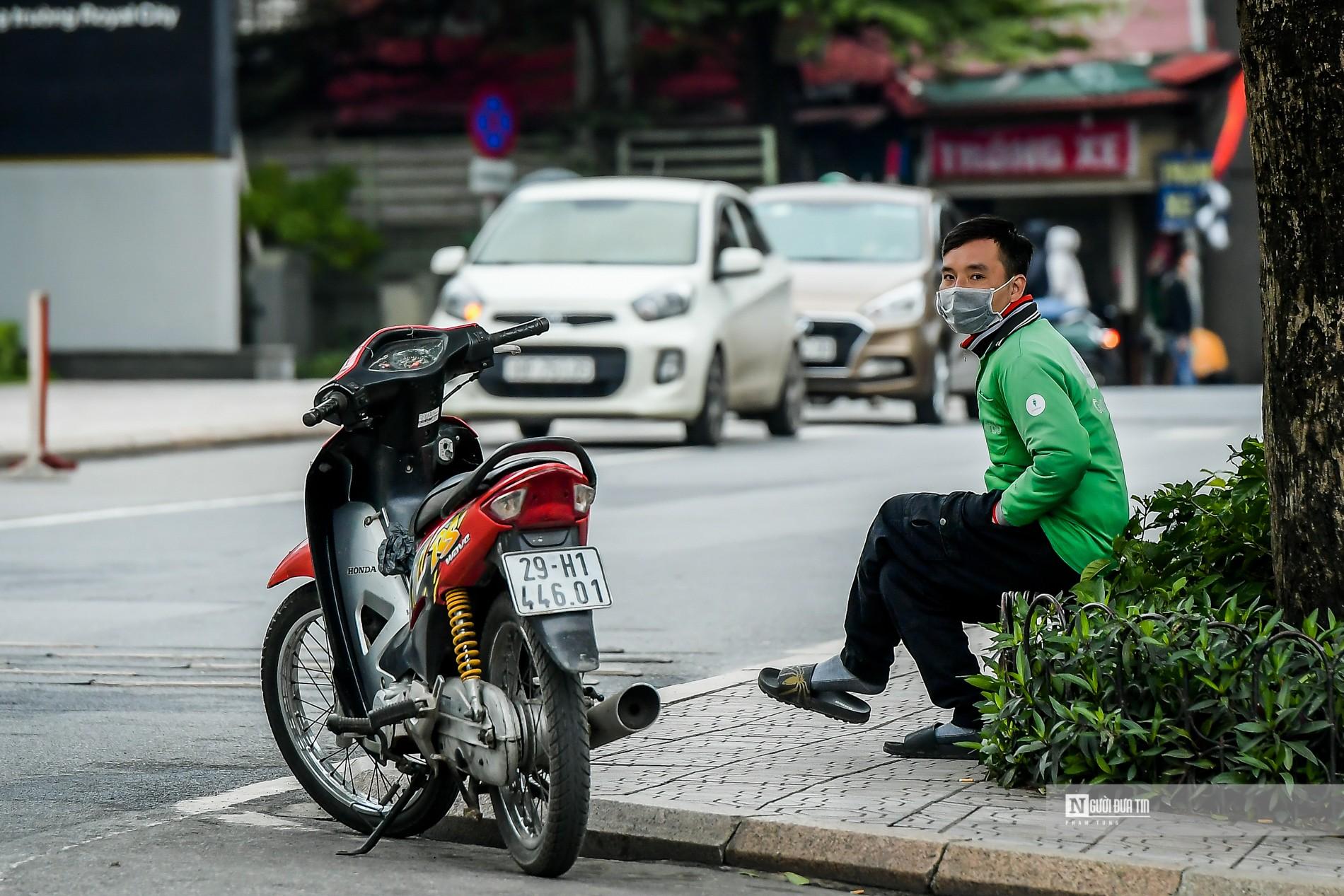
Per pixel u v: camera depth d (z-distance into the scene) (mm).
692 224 43500
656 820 13703
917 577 15125
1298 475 14062
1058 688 13898
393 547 14188
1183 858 12391
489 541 13086
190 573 27078
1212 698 13508
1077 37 83688
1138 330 86812
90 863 13461
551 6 89312
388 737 14125
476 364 14625
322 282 86125
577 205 44219
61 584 26156
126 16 66125
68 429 46500
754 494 34719
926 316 49500
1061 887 12359
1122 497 15125
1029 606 14461
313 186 83562
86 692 19719
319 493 14641
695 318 41594
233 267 66812
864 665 15461
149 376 66812
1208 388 66250
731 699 17625
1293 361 14008
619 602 24547
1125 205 88938
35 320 39312
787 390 46375
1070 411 14688
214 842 14188
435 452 14508
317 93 91625
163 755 17094
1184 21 92188
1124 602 14523
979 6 81312
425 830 14727
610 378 40688
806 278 49781
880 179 91875
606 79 87750
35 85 66625
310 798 15719
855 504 33438
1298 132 13695
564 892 12883
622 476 37562
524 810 13594
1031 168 88750
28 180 66875
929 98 89312
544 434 44812
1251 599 14938
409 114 90938
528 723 13148
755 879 13188
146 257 66688
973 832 12984
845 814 13477
